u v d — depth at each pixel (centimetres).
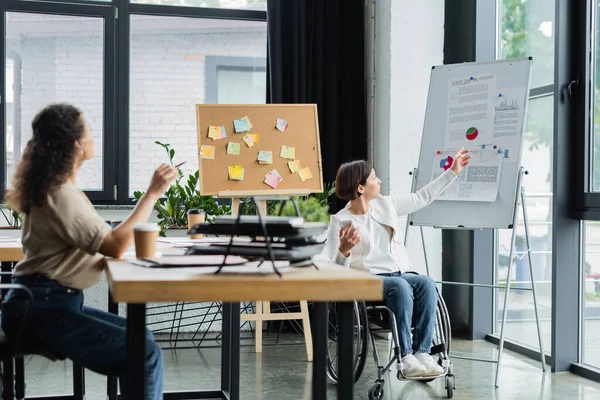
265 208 409
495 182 397
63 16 520
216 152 406
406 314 342
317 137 420
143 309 168
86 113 525
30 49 516
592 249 395
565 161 397
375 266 365
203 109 411
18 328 204
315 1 531
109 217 517
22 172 201
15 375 261
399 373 336
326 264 197
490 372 405
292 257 175
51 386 370
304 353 459
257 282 161
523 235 461
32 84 516
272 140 414
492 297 495
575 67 397
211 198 488
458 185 410
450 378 351
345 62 536
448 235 515
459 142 416
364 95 539
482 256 493
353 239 274
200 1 542
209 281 159
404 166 506
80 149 207
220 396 340
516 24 471
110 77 525
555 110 396
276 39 521
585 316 402
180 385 374
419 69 510
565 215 399
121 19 527
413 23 508
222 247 182
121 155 529
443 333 360
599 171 386
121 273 170
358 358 369
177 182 491
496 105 407
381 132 521
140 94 536
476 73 420
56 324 202
